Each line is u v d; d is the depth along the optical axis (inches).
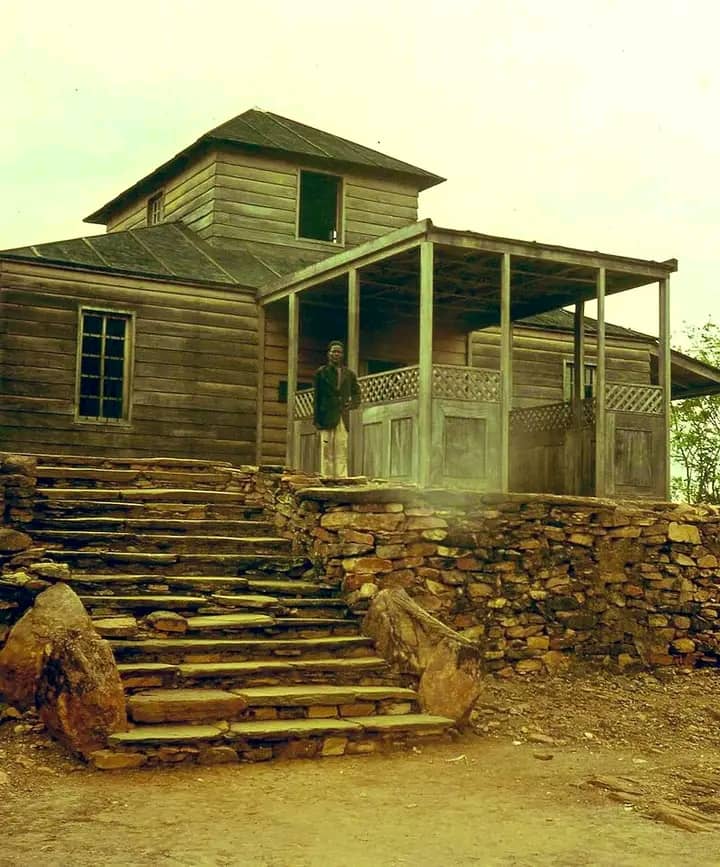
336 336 698.8
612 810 265.9
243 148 756.6
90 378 618.2
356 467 545.0
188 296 644.7
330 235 815.1
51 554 386.3
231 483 506.6
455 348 735.1
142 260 660.7
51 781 269.0
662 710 394.0
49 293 604.4
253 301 665.0
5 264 594.9
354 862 213.8
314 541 429.7
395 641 359.6
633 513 473.4
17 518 420.8
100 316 622.5
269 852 218.1
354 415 550.0
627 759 325.4
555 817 256.2
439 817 251.0
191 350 642.8
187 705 305.7
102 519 429.7
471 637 426.9
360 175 800.3
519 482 601.9
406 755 315.9
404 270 567.2
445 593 424.2
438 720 332.8
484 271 562.6
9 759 283.4
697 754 338.3
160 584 381.7
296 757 305.9
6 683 314.8
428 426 481.4
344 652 362.3
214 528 451.2
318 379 524.4
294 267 724.7
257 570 418.0
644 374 821.9
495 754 321.4
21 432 590.2
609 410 532.4
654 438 544.7
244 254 739.4
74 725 286.5
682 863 221.9
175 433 633.6
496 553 439.2
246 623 359.6
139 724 300.7
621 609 464.4
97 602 357.1
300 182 779.4
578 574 456.8
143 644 332.2
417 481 485.4
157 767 285.3
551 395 782.5
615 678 444.5
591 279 560.1
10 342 591.8
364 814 250.8
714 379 712.4
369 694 335.6
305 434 609.0
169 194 828.6
